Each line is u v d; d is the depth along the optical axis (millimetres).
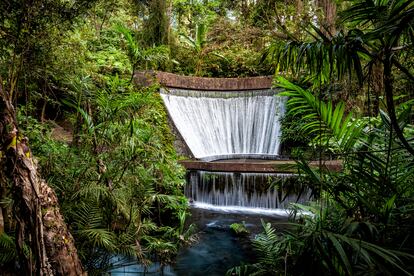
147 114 5078
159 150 3801
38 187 1476
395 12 1436
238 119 9148
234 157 8500
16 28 2518
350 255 1770
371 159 2004
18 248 1436
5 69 2697
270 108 8727
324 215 2139
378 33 1528
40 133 3227
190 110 8570
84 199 2703
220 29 10930
